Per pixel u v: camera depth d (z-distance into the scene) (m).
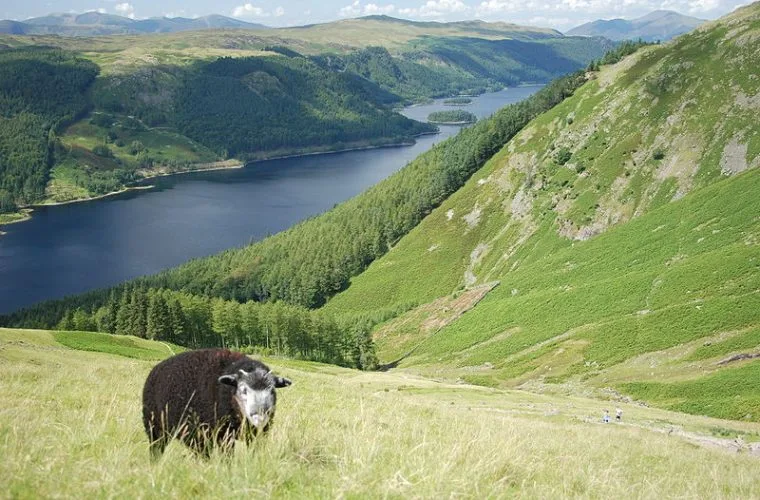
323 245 194.50
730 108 144.75
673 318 76.19
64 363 41.81
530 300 107.56
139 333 114.56
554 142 179.38
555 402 58.03
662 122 154.25
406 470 9.18
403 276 173.75
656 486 12.26
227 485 7.37
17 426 9.44
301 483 8.14
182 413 8.91
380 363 119.69
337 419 16.77
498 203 179.88
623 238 116.56
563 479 11.30
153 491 7.08
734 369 62.75
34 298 172.12
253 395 8.41
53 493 6.67
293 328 115.38
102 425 10.26
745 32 161.38
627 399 65.75
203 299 121.25
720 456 28.50
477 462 10.16
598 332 82.06
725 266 81.88
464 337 107.81
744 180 106.31
